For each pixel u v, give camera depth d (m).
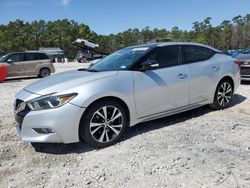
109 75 4.54
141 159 3.93
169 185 3.29
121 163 3.86
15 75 16.55
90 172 3.68
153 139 4.59
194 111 6.11
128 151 4.20
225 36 95.25
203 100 5.69
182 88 5.25
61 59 57.34
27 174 3.71
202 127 5.09
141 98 4.72
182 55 5.45
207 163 3.74
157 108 4.95
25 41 96.69
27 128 4.16
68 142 4.14
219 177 3.40
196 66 5.53
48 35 101.19
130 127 5.21
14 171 3.80
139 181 3.41
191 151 4.10
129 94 4.57
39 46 97.69
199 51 5.79
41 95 4.15
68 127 4.09
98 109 4.29
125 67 4.81
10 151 4.39
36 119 4.08
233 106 6.48
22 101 4.26
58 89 4.19
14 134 5.07
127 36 112.94
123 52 5.52
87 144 4.53
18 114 4.26
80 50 46.34
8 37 96.19
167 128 5.09
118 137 4.52
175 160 3.85
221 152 4.05
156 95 4.89
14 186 3.43
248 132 4.82
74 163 3.95
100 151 4.29
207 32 98.44
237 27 95.75
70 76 4.76
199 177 3.42
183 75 5.27
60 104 4.07
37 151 4.37
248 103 6.76
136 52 5.18
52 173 3.71
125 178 3.49
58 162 4.00
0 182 3.54
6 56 16.61
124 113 4.57
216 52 6.12
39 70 17.41
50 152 4.32
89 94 4.19
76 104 4.11
